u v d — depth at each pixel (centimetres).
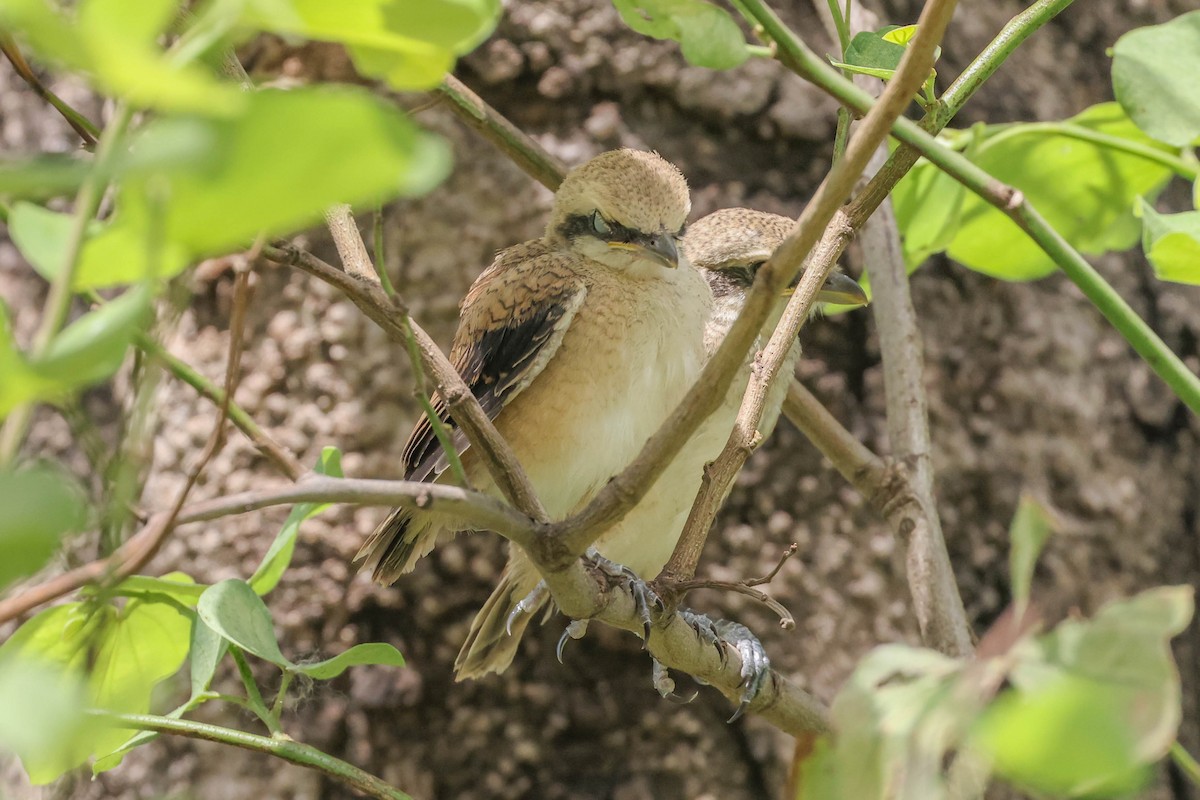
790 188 1220
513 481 558
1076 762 299
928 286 1234
